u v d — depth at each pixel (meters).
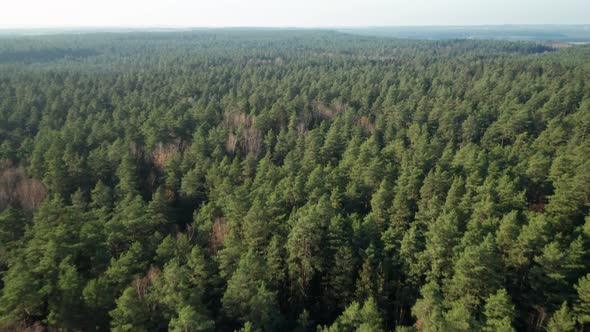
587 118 77.38
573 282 37.31
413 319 41.34
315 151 73.62
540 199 59.88
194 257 42.56
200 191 68.88
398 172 64.50
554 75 130.38
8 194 66.12
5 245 48.41
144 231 52.22
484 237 39.25
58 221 49.81
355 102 114.31
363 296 41.25
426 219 49.78
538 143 73.88
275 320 38.25
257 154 83.94
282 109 97.75
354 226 46.62
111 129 86.44
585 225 42.44
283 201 56.44
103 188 63.09
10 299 35.41
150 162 80.44
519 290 40.28
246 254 42.88
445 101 100.81
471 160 61.78
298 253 43.78
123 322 35.41
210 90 127.62
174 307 36.88
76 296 37.88
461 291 37.06
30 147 77.56
